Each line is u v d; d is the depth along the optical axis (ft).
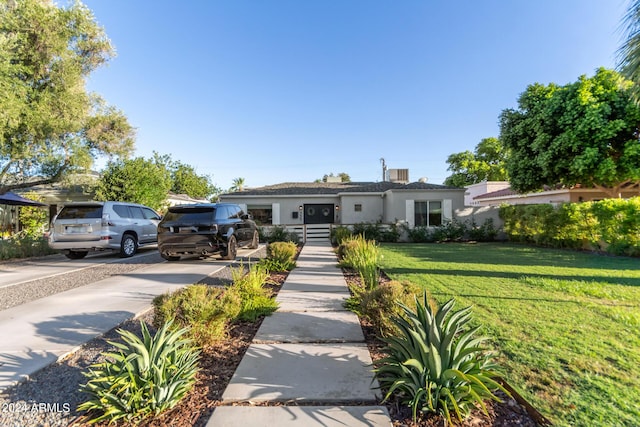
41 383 8.95
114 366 7.63
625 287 18.88
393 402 7.77
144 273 25.34
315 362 9.86
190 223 29.86
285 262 26.58
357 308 15.15
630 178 42.11
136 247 37.42
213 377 9.12
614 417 7.09
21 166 43.88
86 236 32.40
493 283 20.24
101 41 44.45
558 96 42.29
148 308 15.70
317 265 28.78
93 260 33.68
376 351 10.68
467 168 124.36
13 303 16.67
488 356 8.30
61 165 44.83
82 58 44.16
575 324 12.82
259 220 66.49
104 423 7.16
